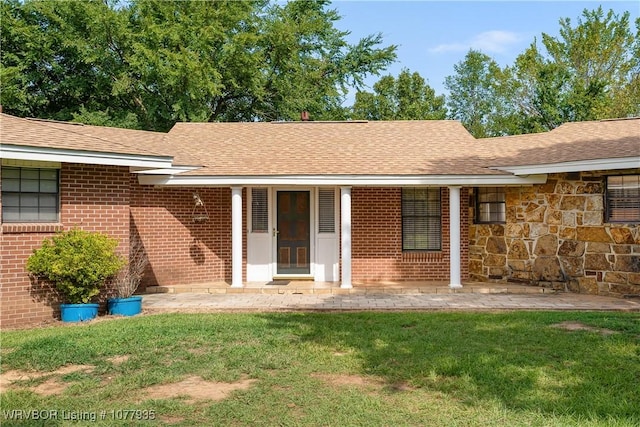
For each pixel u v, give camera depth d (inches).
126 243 448.5
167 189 554.6
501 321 373.7
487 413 210.4
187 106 1029.8
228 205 591.8
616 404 217.9
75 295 400.8
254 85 1121.4
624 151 458.3
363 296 502.9
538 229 531.2
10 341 323.0
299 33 1211.2
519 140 613.6
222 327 357.1
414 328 354.9
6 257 377.7
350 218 538.3
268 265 587.2
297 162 549.0
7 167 382.3
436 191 579.2
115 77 1041.5
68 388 240.4
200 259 576.1
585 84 1397.6
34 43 1011.3
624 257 474.6
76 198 418.3
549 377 250.4
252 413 211.5
